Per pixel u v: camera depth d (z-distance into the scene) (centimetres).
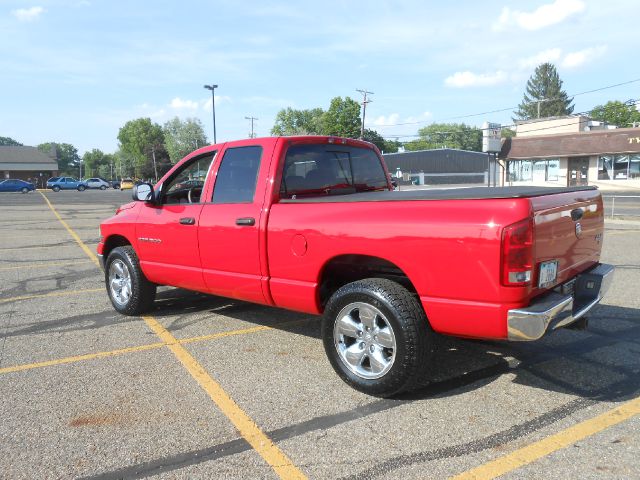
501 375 413
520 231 313
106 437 328
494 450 304
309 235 402
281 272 429
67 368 444
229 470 290
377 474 283
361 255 393
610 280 416
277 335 526
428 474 281
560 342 487
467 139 13312
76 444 320
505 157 4275
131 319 596
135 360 461
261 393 389
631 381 397
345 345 395
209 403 373
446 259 334
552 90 10150
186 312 620
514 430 326
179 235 517
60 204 3300
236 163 478
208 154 511
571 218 375
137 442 321
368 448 309
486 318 326
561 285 372
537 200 332
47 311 640
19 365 453
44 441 324
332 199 405
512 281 316
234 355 470
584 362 437
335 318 392
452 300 337
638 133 3581
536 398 371
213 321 580
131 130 13775
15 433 334
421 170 7744
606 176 3816
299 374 424
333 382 407
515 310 318
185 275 521
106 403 375
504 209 319
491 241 317
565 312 345
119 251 603
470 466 288
